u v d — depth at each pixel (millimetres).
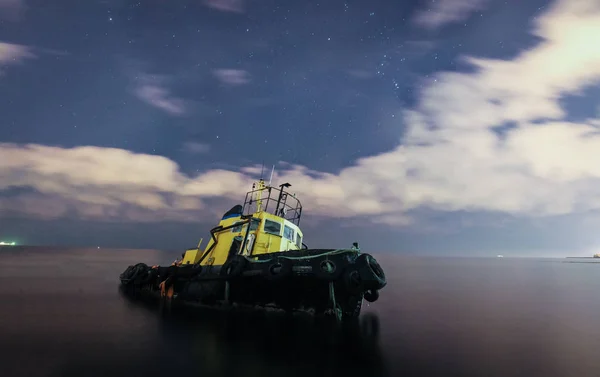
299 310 9164
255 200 12453
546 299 17469
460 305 14766
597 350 7816
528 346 8078
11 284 17391
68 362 5871
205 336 7586
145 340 7254
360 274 8188
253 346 6965
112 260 63781
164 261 66625
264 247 10609
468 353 7352
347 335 8078
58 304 11602
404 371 6086
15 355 6145
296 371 5762
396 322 10430
